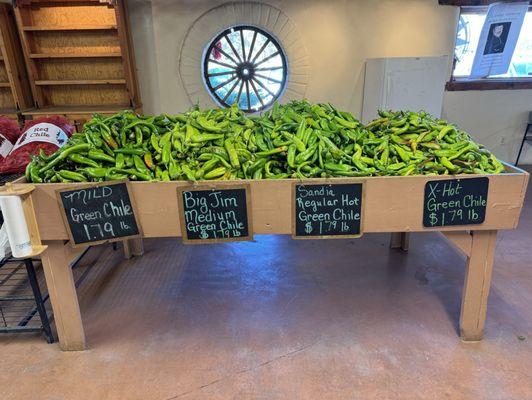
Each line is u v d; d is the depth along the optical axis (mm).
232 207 1682
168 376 1726
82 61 4363
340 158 1769
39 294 1871
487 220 1710
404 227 1729
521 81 4750
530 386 1639
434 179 1652
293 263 2686
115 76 4441
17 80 4105
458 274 2516
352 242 2992
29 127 2535
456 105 4828
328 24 4375
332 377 1706
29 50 4098
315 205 1686
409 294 2301
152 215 1693
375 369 1743
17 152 2344
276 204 1685
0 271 2629
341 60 4512
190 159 1733
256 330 2012
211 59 4441
